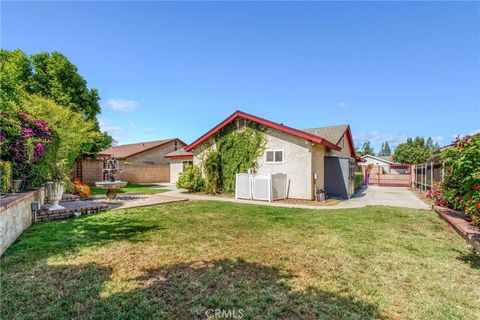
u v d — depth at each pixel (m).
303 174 11.23
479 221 4.83
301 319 2.38
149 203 9.31
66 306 2.53
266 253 4.14
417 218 7.05
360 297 2.80
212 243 4.63
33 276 3.18
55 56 17.67
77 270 3.37
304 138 11.05
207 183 13.73
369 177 24.14
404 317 2.45
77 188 11.34
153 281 3.09
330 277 3.29
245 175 11.61
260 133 12.43
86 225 5.85
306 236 5.18
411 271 3.51
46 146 7.87
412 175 20.94
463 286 3.09
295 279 3.21
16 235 4.70
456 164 5.37
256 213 7.69
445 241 4.91
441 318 2.44
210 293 2.82
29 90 16.55
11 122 6.34
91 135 15.77
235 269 3.49
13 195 5.36
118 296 2.72
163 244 4.53
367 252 4.25
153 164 27.41
